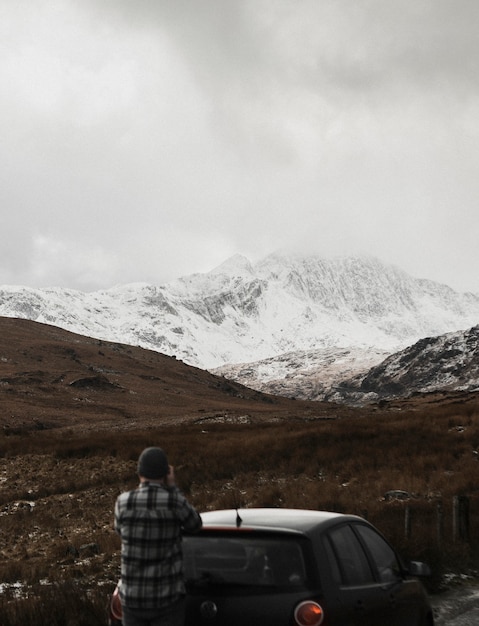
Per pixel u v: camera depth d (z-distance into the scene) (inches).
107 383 4680.1
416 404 4249.5
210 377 6437.0
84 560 672.4
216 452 1667.1
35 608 387.9
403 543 555.2
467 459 1428.4
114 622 242.2
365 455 1550.2
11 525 961.5
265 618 229.0
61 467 1619.1
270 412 3708.2
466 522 670.5
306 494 1081.4
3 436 2362.2
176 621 225.3
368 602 255.0
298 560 238.4
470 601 490.6
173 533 228.4
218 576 237.8
